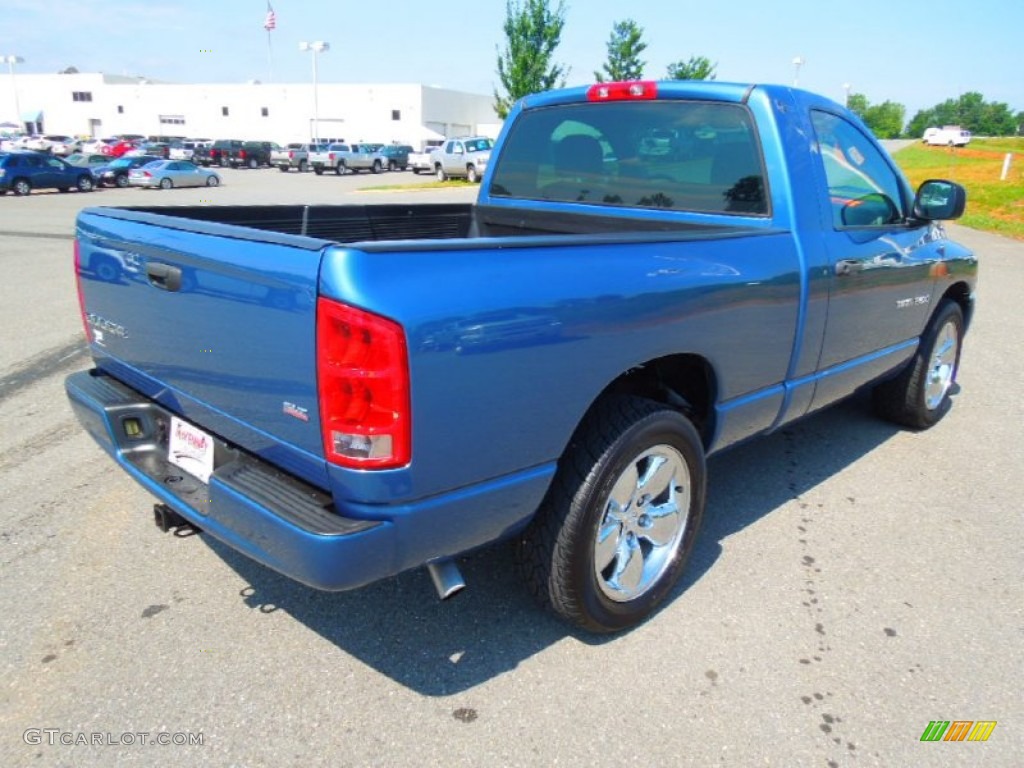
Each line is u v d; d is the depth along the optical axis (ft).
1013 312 30.22
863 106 394.52
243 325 7.43
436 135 231.09
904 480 14.40
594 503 8.52
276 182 120.88
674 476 9.75
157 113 254.27
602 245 8.24
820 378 11.93
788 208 10.82
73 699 8.23
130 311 9.30
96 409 9.55
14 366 20.56
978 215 68.49
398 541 7.03
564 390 7.80
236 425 8.02
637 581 9.53
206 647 9.14
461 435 7.06
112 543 11.46
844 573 11.16
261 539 7.25
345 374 6.52
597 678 8.79
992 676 9.04
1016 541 12.21
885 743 7.96
